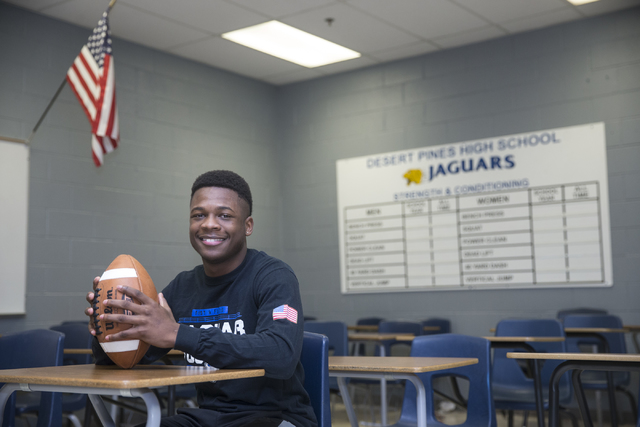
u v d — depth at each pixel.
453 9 4.98
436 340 2.50
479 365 2.37
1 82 4.51
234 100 6.34
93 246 4.99
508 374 3.33
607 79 5.07
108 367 1.49
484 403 2.32
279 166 6.75
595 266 5.02
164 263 5.52
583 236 5.09
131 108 5.38
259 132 6.58
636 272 4.86
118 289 1.35
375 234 6.09
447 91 5.81
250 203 1.69
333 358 2.22
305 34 5.45
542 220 5.27
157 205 5.51
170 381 1.20
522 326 3.49
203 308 1.64
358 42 5.64
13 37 4.61
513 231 5.39
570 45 5.24
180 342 1.35
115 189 5.19
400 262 5.93
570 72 5.23
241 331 1.57
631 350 4.86
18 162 4.56
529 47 5.43
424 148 5.88
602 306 4.98
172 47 5.63
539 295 5.25
